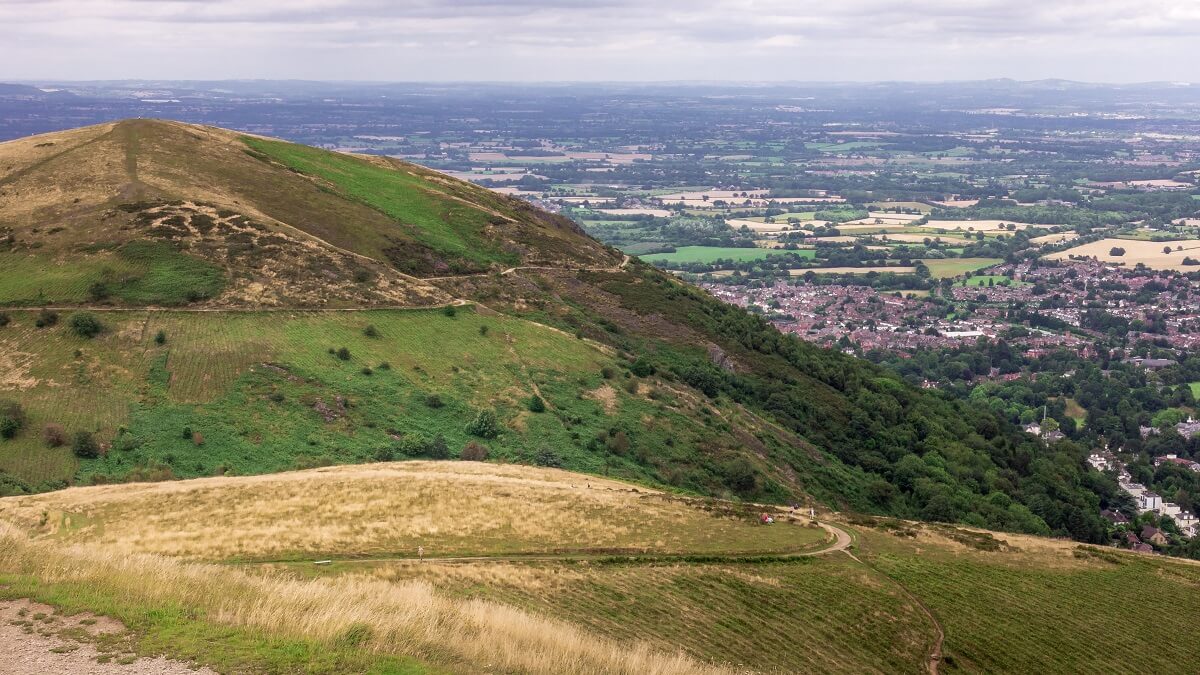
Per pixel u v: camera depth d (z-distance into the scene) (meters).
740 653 42.03
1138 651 49.31
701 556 52.41
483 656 29.59
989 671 45.75
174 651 25.23
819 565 53.84
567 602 43.41
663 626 42.97
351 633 28.50
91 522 50.75
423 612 32.62
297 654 26.05
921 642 47.22
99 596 28.59
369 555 46.72
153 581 30.77
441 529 52.28
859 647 45.50
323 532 49.59
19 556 32.06
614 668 32.19
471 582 43.91
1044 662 47.12
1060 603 53.53
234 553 45.25
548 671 29.61
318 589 33.56
